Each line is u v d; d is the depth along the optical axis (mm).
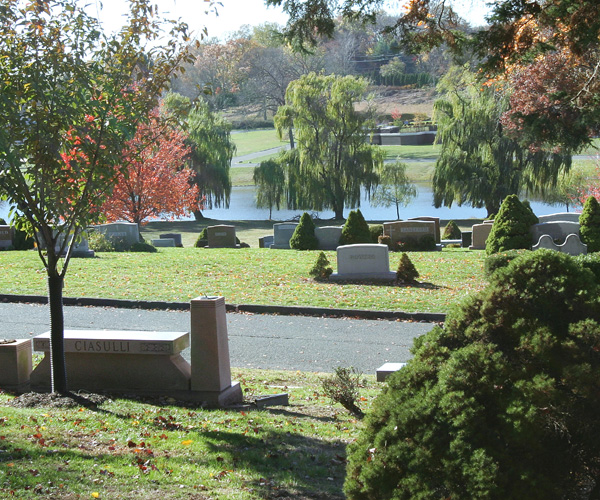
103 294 16703
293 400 8961
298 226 27766
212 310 8297
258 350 12500
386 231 27188
